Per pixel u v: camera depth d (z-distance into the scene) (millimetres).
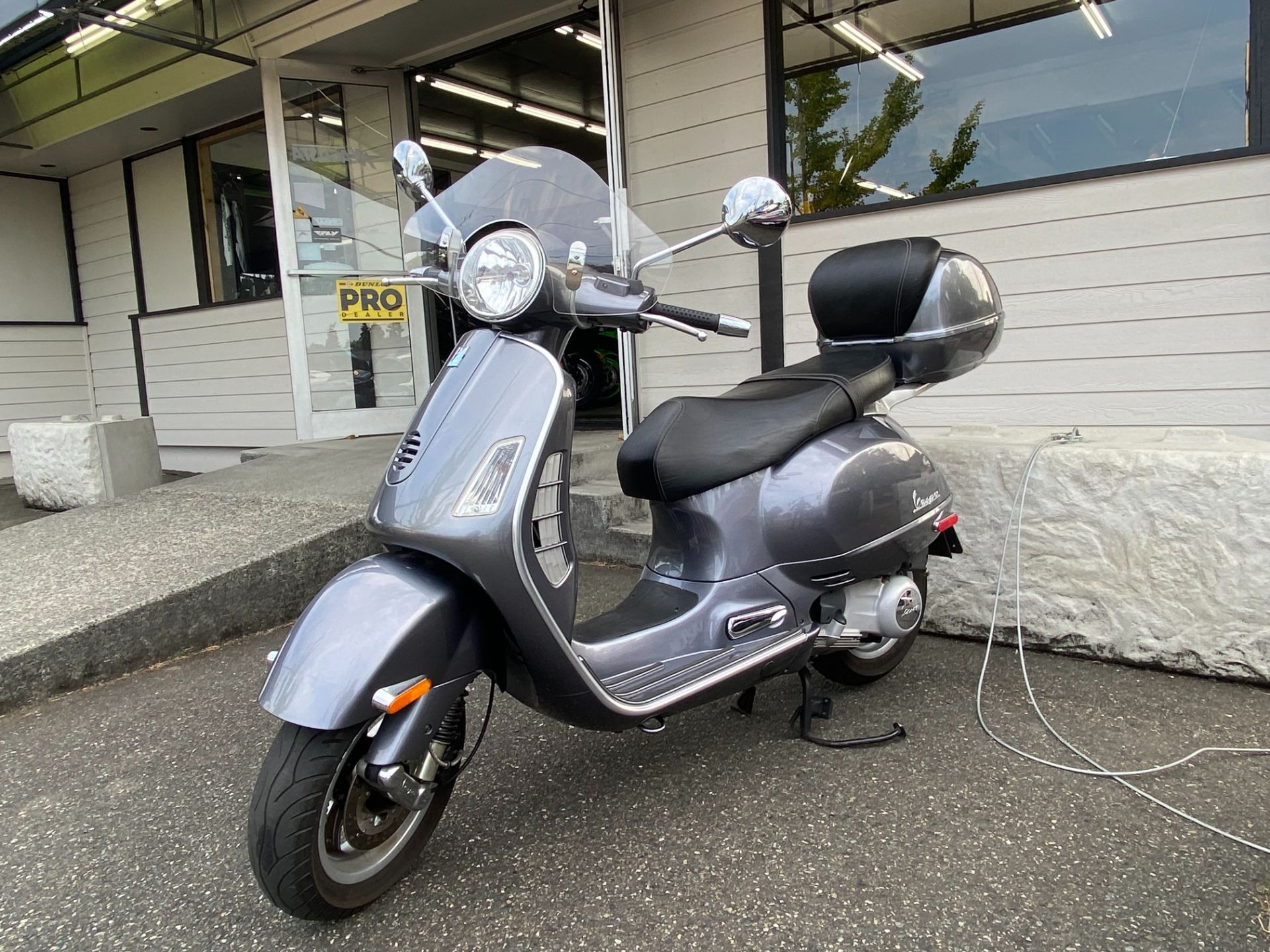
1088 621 3008
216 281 8734
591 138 9156
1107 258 4055
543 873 1938
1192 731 2463
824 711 2535
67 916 1862
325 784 1627
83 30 6457
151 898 1916
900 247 2621
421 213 2652
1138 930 1660
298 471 5387
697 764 2404
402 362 6926
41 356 9805
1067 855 1906
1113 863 1871
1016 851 1931
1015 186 4223
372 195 6801
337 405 6750
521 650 1817
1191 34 3898
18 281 9648
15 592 3541
